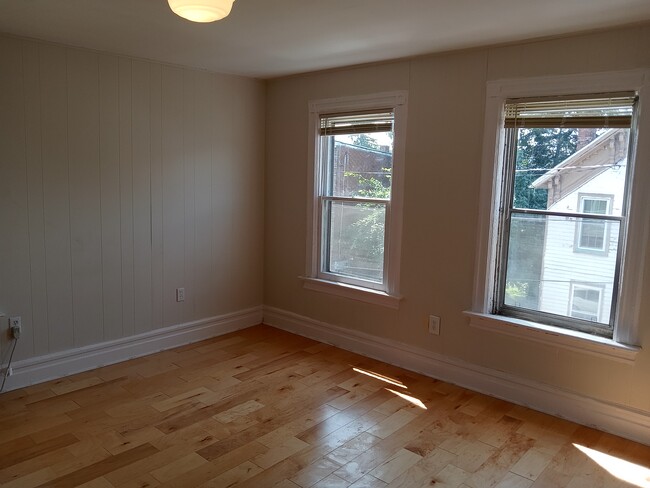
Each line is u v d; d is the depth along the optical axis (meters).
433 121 3.47
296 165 4.40
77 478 2.37
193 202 4.16
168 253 4.04
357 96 3.88
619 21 2.60
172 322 4.14
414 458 2.61
